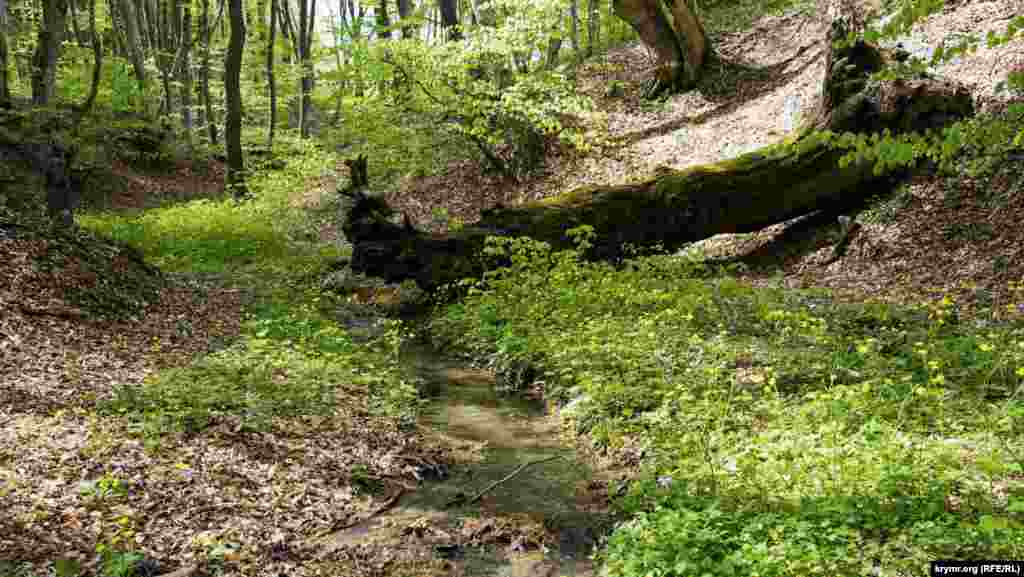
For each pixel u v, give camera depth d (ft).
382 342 36.52
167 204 85.20
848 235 43.83
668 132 68.08
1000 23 51.13
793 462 16.72
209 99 110.01
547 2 63.31
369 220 45.03
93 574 13.55
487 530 17.47
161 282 41.24
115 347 28.84
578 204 45.96
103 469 17.92
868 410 19.69
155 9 129.18
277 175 71.56
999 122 16.17
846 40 16.60
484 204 68.03
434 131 73.10
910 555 12.53
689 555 13.66
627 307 33.24
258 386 25.20
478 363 32.63
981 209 39.81
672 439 20.29
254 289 46.19
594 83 79.97
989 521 11.99
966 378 22.43
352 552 16.21
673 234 46.32
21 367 23.98
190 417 21.95
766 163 45.85
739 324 30.45
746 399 21.38
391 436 23.44
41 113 61.98
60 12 63.67
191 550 15.24
